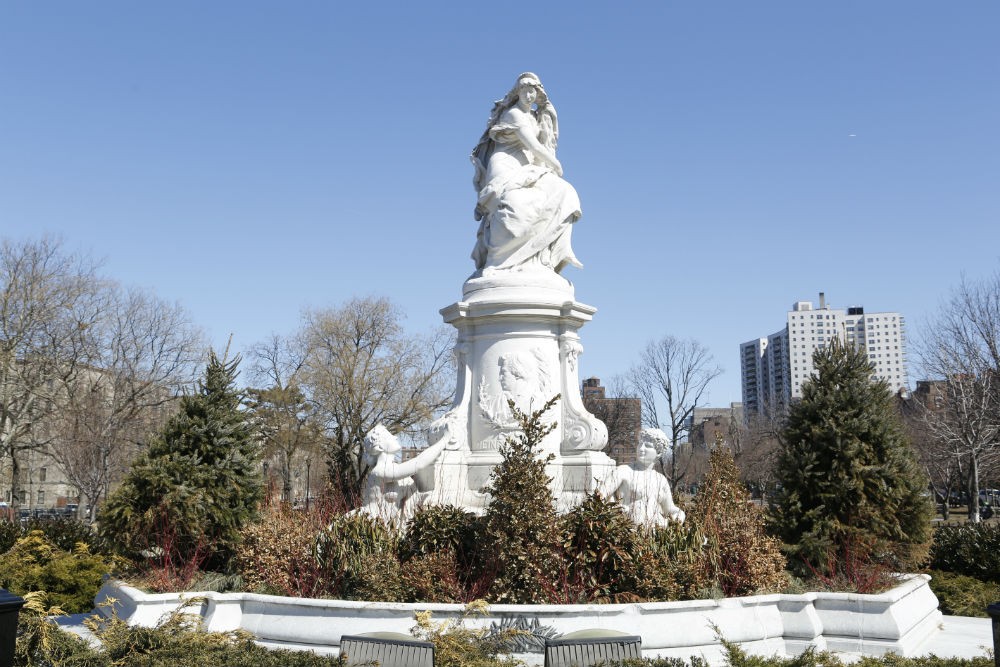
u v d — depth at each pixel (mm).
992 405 28328
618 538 8422
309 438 37031
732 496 9984
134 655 6266
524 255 12570
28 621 6207
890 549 11641
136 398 34125
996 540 13773
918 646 9180
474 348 12422
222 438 11328
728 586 9164
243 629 7738
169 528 10609
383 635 6422
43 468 40188
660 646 7508
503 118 13398
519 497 8320
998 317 28688
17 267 31297
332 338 40219
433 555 8523
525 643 7180
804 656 6406
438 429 11867
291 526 9594
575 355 12344
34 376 31828
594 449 11922
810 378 12695
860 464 11602
